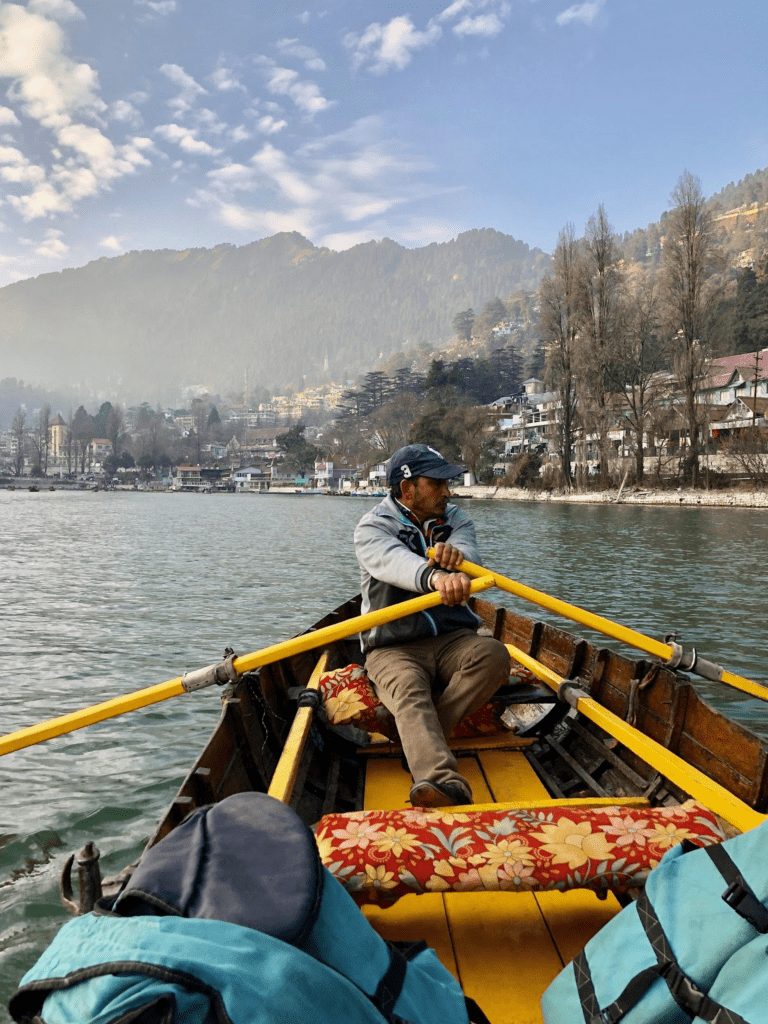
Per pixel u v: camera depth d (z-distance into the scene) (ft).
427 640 10.47
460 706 9.87
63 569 71.26
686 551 83.05
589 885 6.48
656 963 4.64
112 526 147.43
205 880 3.96
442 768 8.36
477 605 21.90
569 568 68.33
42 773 20.16
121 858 15.90
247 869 4.04
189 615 45.55
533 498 239.91
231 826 4.31
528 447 315.78
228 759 9.78
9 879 15.11
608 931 5.23
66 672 31.42
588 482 233.14
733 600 50.60
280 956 3.58
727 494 179.22
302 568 73.10
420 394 508.12
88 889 5.71
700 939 4.53
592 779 10.80
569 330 228.02
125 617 44.62
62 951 3.72
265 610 47.62
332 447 541.75
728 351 299.58
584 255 215.10
